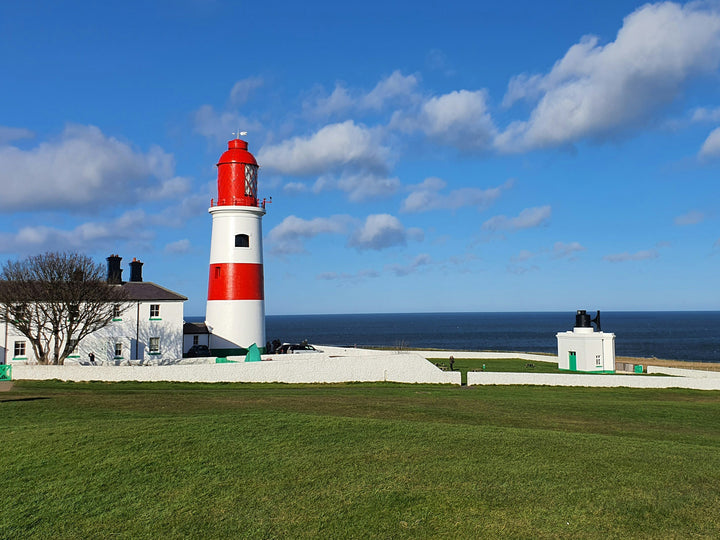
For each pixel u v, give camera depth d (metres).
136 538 14.11
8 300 43.34
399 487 16.55
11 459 18.61
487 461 18.64
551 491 16.28
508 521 14.65
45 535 14.25
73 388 35.31
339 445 20.19
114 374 38.84
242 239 54.34
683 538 13.86
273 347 63.47
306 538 14.04
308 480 17.06
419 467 18.06
